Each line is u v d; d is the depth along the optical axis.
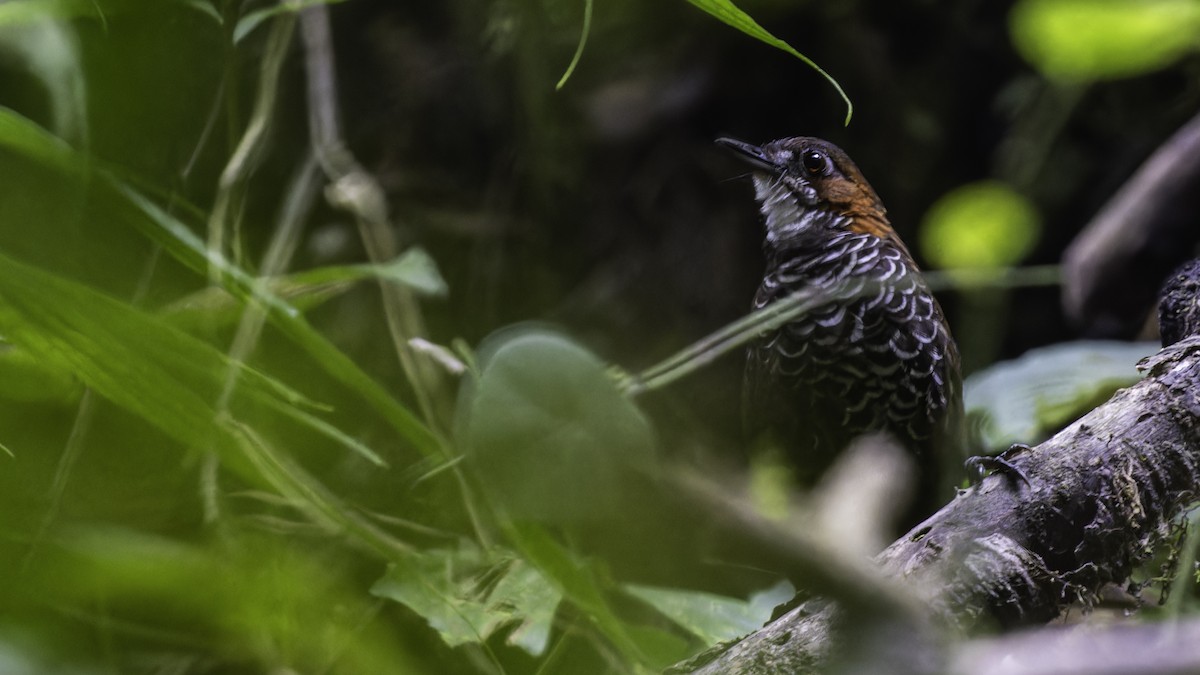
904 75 6.12
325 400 5.94
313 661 5.46
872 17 6.11
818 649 5.61
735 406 6.09
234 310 5.81
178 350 3.93
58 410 5.79
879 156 6.12
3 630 3.92
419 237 6.06
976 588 5.70
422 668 5.79
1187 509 5.77
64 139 5.75
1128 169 6.11
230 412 5.13
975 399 5.95
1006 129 6.12
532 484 2.26
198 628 5.75
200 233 5.88
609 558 5.85
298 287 5.85
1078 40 5.89
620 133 6.09
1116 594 5.78
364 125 6.07
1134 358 5.95
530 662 5.86
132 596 4.38
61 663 3.83
